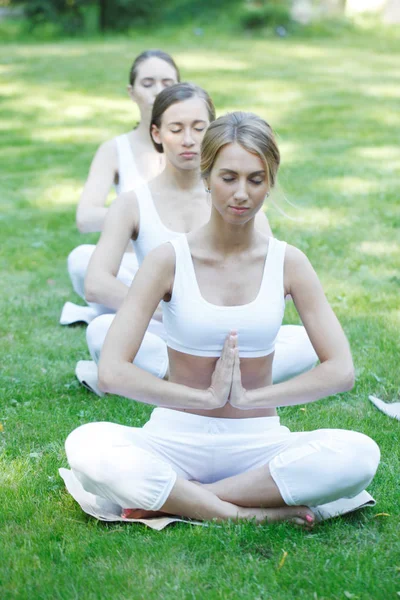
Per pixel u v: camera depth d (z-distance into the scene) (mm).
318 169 10789
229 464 3402
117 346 3289
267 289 3326
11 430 4305
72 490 3561
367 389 4867
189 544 3184
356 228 8273
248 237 3326
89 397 4750
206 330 3277
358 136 12820
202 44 23516
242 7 27438
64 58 20531
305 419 4434
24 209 9250
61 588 2928
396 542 3246
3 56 21016
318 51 22438
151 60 5723
